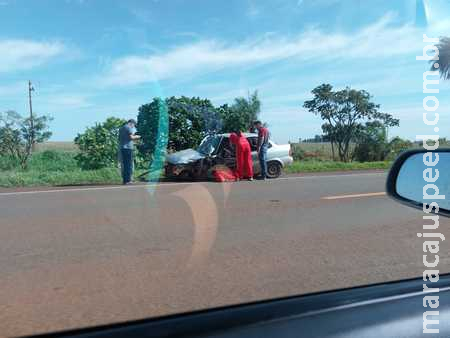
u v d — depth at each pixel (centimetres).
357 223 773
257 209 888
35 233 679
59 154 1970
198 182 1342
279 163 1533
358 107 2461
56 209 873
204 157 1406
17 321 373
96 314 388
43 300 421
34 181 1349
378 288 249
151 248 603
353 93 2464
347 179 1452
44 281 473
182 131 1752
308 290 453
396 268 528
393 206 937
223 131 1956
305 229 725
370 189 1191
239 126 1992
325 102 2488
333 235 686
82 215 814
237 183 1310
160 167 1473
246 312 216
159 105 1542
